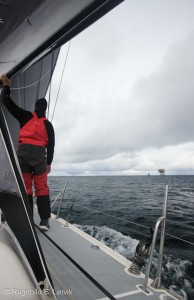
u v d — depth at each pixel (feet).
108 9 2.80
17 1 3.90
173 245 21.93
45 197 9.57
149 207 52.16
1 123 3.84
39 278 3.34
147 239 7.39
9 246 3.56
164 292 6.27
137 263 7.29
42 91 13.82
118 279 6.79
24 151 8.54
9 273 3.09
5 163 3.81
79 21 2.97
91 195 78.74
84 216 36.09
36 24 3.58
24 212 3.57
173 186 139.85
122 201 62.95
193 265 16.05
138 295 6.05
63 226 11.52
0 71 4.60
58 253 8.29
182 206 55.16
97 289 6.18
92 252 8.62
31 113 8.76
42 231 10.32
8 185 3.77
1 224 4.33
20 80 12.18
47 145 9.17
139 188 116.47
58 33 3.19
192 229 30.32
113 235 24.48
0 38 4.47
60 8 3.15
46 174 9.15
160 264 6.56
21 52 3.85
